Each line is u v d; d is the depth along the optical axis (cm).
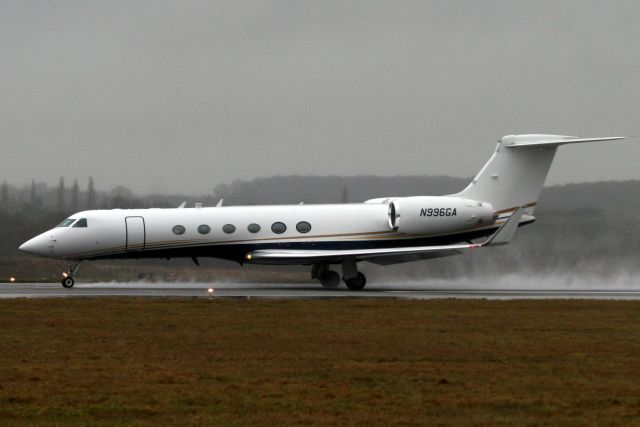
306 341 7206
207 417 4606
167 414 4672
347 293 12588
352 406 4862
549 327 8244
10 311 9294
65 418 4572
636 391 5275
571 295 12850
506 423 4497
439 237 14038
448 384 5472
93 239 13038
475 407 4862
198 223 13375
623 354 6650
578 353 6675
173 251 13350
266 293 12344
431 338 7425
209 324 8256
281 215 13725
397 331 7844
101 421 4509
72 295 11588
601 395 5166
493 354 6612
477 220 14038
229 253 13525
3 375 5694
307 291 13025
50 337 7406
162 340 7244
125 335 7525
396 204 13762
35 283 15325
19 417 4588
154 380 5550
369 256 13200
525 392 5244
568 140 14162
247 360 6312
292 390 5269
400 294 12494
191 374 5756
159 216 13338
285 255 13250
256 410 4766
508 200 14375
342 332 7750
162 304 10050
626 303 10812
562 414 4706
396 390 5291
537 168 14425
